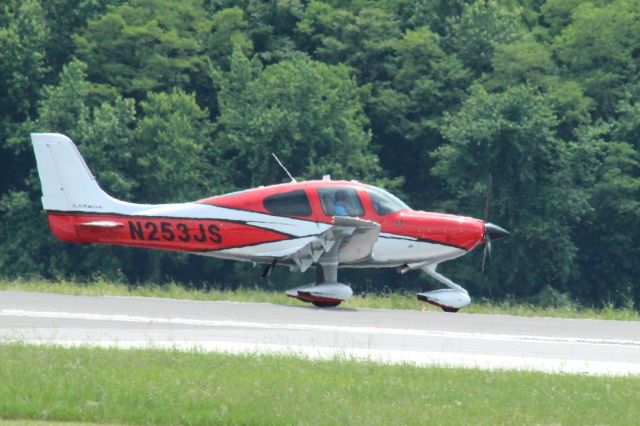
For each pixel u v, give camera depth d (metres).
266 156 184.62
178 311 71.81
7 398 42.66
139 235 83.00
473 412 43.75
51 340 57.16
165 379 46.66
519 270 184.00
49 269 180.38
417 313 77.69
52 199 83.38
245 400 43.56
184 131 185.75
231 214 82.19
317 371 49.81
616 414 44.31
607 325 75.62
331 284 81.38
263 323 67.00
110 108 183.62
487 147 184.62
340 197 82.75
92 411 41.59
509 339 64.19
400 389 46.94
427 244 83.44
